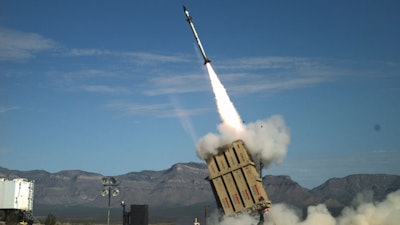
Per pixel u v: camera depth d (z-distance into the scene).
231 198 54.94
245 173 54.09
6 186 96.94
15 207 96.94
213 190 56.00
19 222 99.19
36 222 108.81
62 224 140.88
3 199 96.50
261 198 53.81
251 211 54.38
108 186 62.47
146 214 61.41
